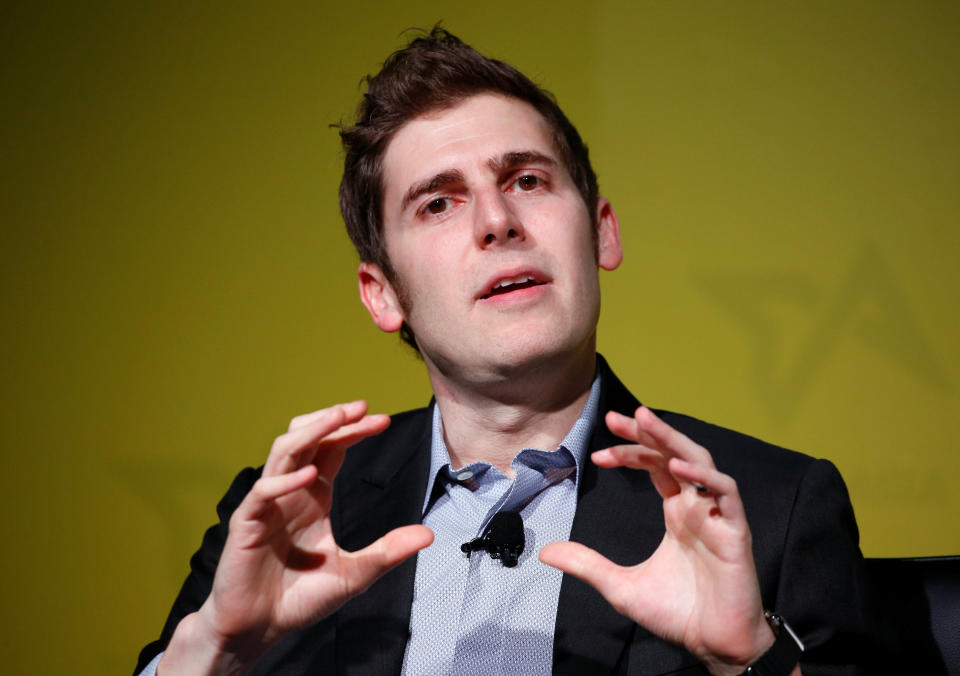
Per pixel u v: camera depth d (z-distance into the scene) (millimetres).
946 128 8398
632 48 8688
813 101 8508
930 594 4262
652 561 3168
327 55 8875
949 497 8172
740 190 8531
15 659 8648
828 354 8359
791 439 8328
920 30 8461
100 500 8727
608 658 3699
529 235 3996
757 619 3004
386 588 4137
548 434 4246
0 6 9055
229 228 8844
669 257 8547
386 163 4402
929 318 8289
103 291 8859
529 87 4422
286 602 3293
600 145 8648
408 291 4254
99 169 8938
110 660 8594
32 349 8867
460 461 4418
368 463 4867
